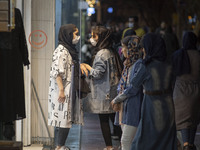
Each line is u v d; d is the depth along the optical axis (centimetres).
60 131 1183
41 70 1254
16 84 970
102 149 1209
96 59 1196
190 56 1191
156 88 945
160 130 941
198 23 3381
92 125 1261
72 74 1155
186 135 1209
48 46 1248
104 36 1202
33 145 1255
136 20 1780
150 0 5641
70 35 1149
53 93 1159
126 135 1024
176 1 4147
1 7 888
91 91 1198
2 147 867
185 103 1207
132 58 1045
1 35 933
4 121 955
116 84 1205
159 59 950
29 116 1239
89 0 2386
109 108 1198
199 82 1209
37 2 1233
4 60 942
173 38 2061
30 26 1227
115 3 6612
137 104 1013
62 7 1234
